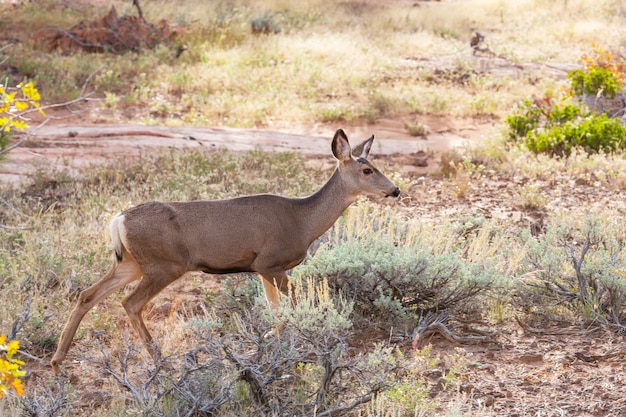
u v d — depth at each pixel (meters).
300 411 8.34
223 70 31.05
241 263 10.29
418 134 25.08
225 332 10.54
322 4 47.69
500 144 22.61
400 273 11.14
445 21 44.56
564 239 13.88
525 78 31.69
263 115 26.62
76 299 11.60
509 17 45.81
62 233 14.09
